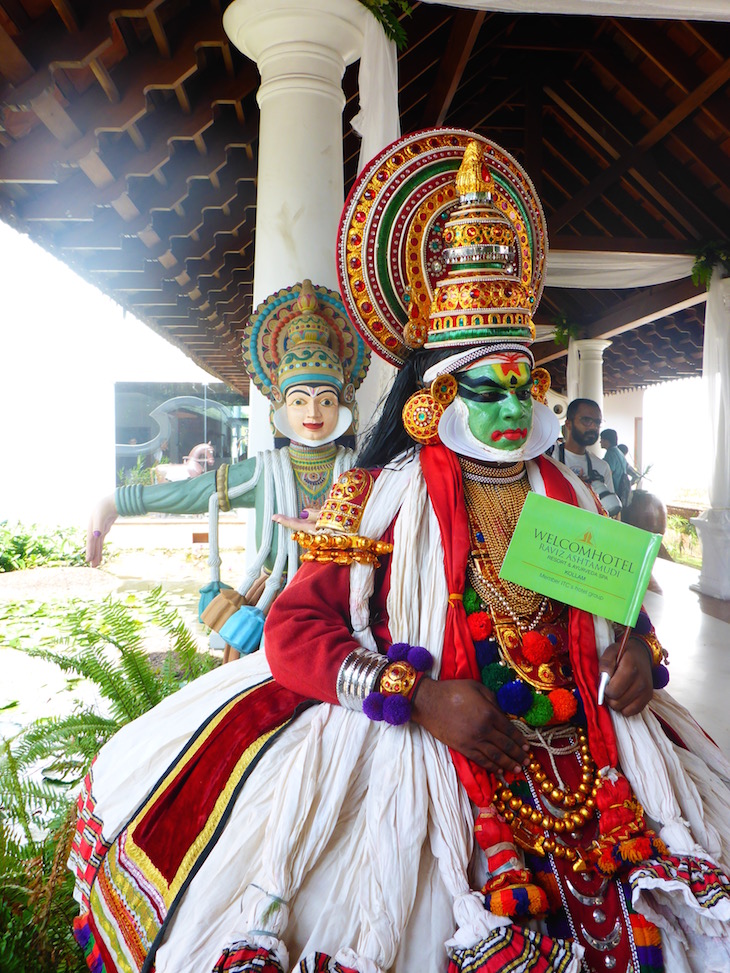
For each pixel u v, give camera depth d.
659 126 7.23
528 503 1.36
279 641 1.41
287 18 3.10
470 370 1.42
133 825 1.46
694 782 1.46
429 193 1.51
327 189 3.23
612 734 1.35
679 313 10.77
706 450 8.06
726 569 8.06
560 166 9.41
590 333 10.84
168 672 3.05
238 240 6.84
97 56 3.52
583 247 7.98
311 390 2.58
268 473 2.64
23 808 2.31
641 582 1.32
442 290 1.45
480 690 1.31
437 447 1.50
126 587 8.75
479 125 9.01
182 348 13.60
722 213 7.83
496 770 1.29
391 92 3.20
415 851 1.25
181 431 18.72
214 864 1.32
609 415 22.45
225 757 1.45
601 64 7.23
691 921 1.26
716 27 5.88
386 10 3.17
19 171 4.53
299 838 1.27
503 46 7.34
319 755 1.36
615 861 1.25
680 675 5.08
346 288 1.56
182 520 16.23
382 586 1.49
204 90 4.41
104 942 1.43
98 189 5.00
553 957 1.14
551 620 1.43
